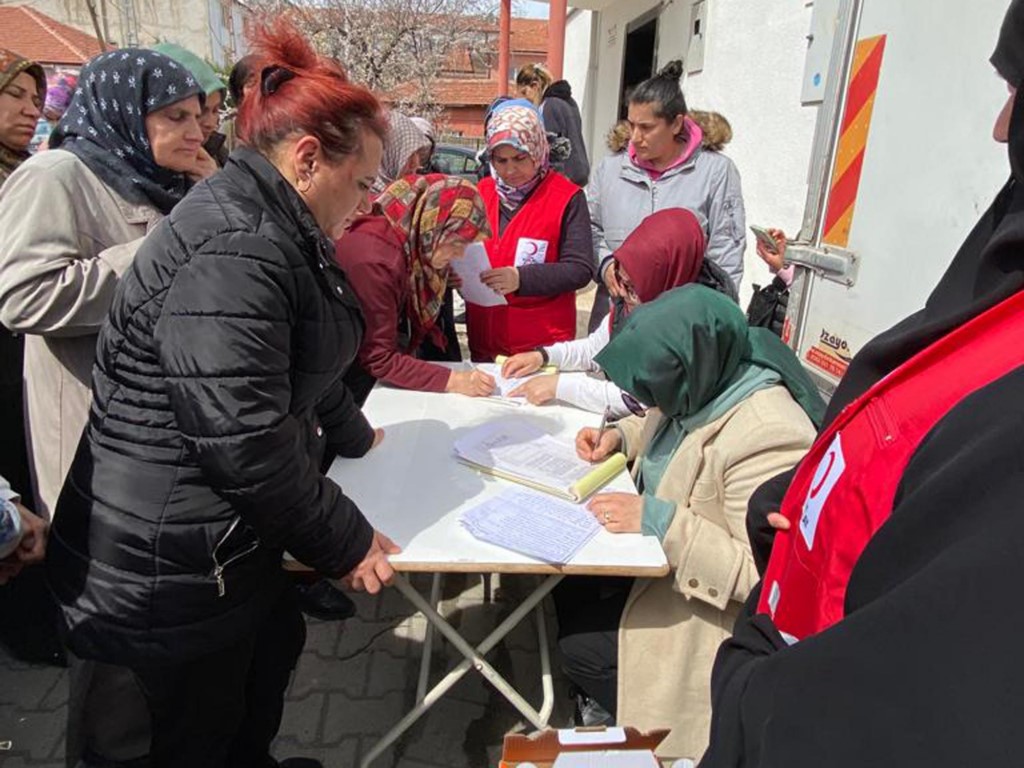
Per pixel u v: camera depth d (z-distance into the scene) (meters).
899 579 0.56
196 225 1.14
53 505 1.86
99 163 1.72
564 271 2.64
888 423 0.72
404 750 1.93
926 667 0.47
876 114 1.91
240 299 1.11
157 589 1.23
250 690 1.63
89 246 1.70
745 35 4.04
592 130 9.16
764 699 0.60
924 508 0.54
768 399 1.51
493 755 1.92
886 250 1.89
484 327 2.76
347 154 1.24
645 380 1.51
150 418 1.19
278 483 1.16
